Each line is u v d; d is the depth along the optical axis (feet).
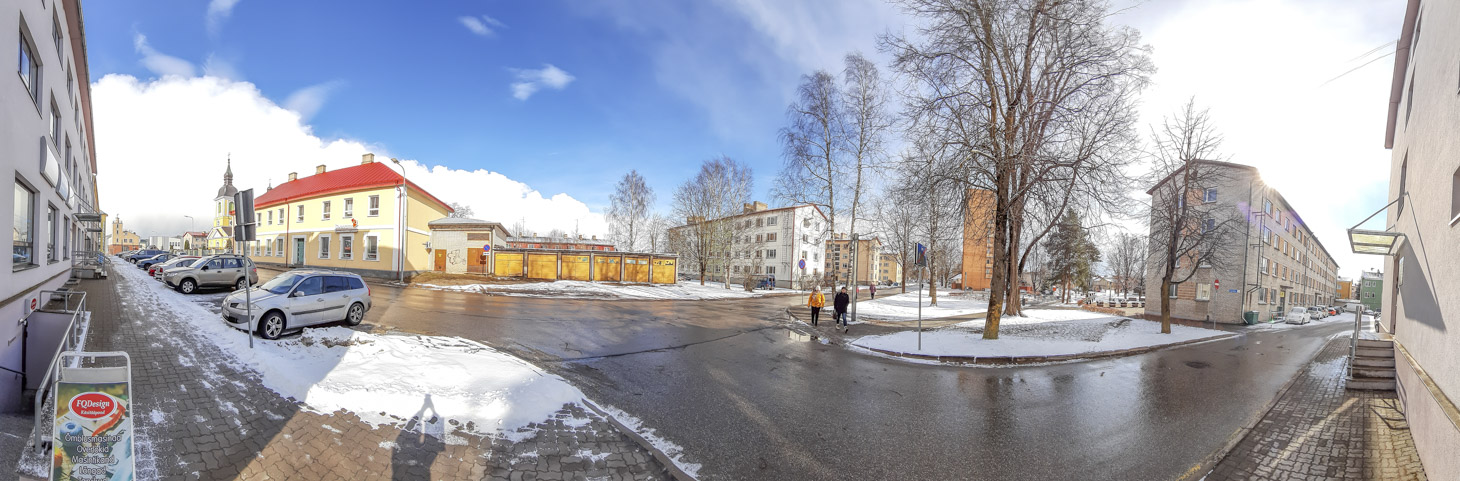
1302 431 20.63
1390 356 31.22
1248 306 88.22
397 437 14.93
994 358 34.45
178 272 53.42
